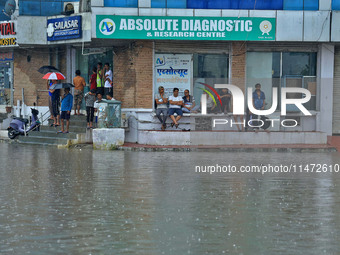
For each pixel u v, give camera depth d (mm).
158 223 9883
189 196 12602
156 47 25641
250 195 12797
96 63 27984
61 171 16688
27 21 27453
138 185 14109
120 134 24156
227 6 25359
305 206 11523
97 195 12664
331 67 26312
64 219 10180
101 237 8914
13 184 14203
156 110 25078
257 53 26234
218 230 9383
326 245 8484
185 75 25891
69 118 25203
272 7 25453
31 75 29844
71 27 25891
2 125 29938
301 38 25484
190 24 25156
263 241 8695
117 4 25156
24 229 9438
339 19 25578
